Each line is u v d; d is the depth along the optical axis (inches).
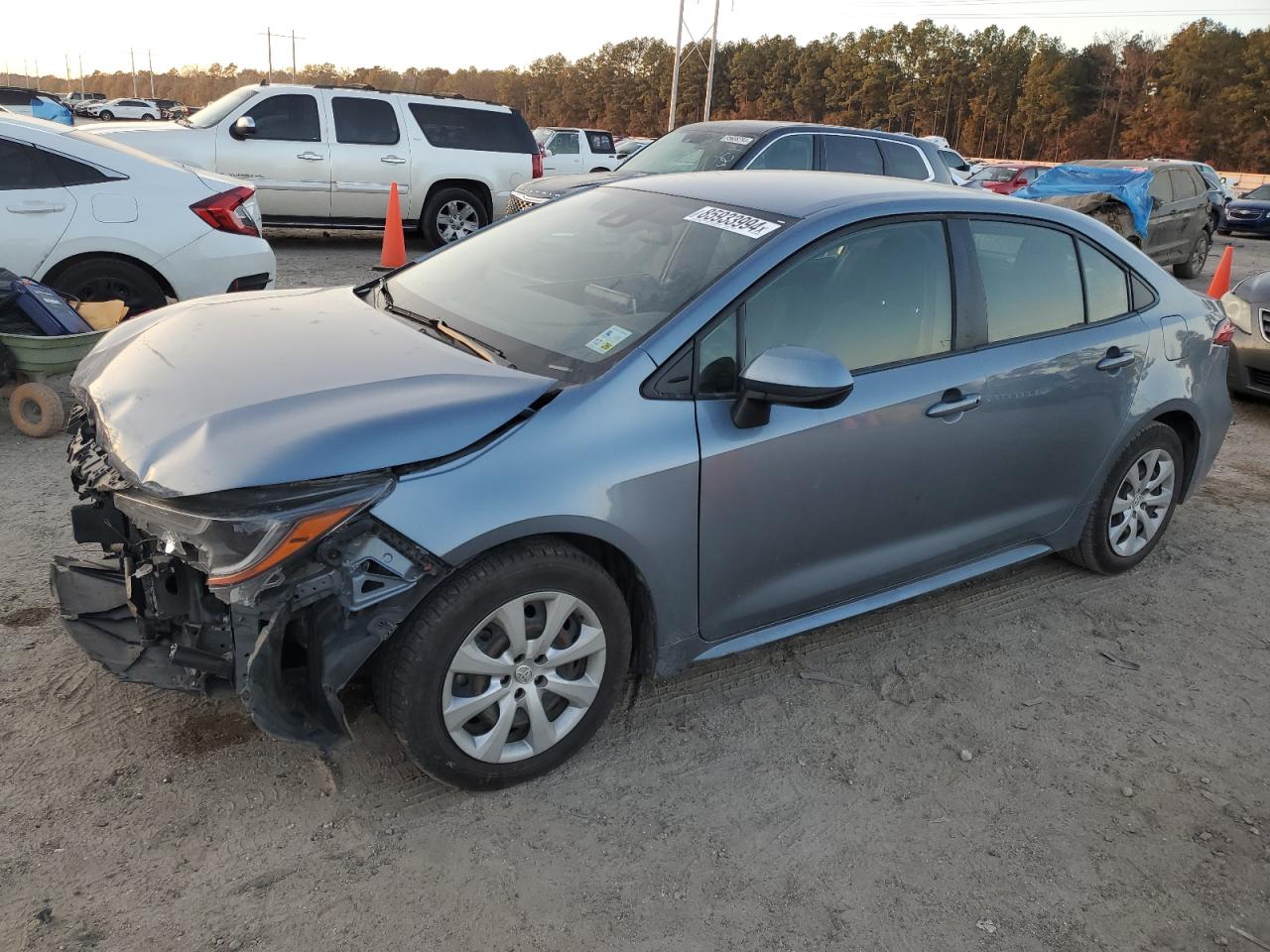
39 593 143.1
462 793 110.7
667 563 113.4
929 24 4372.5
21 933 87.5
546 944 91.9
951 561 146.3
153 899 92.7
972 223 141.1
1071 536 164.6
